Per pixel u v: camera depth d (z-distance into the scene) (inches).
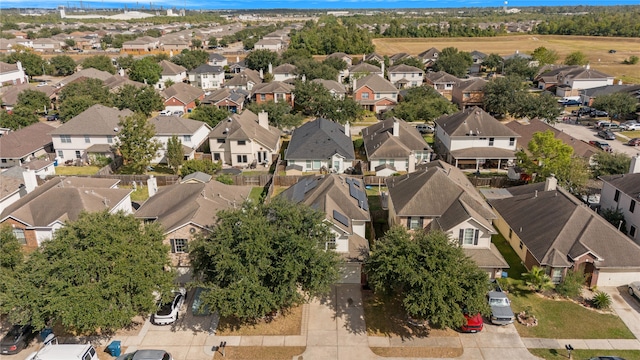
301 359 1083.9
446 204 1515.7
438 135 2758.4
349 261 1349.7
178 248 1401.3
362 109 3361.2
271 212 1229.1
